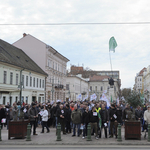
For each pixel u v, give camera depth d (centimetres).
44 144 1206
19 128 1329
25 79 3972
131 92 1647
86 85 10325
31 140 1295
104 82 10662
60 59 6125
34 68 4419
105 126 1345
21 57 4362
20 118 1381
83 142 1228
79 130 1445
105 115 1352
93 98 2389
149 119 1334
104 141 1256
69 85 7669
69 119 1578
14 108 1834
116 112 1378
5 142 1234
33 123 1508
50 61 5288
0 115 1761
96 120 1334
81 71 11738
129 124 1292
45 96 4984
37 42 4981
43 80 4888
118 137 1255
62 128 1630
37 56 4972
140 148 1079
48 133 1608
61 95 6166
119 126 1264
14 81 3566
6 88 3250
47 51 4988
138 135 1282
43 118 1638
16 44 5094
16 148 1093
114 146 1139
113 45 2202
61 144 1207
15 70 3584
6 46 4188
